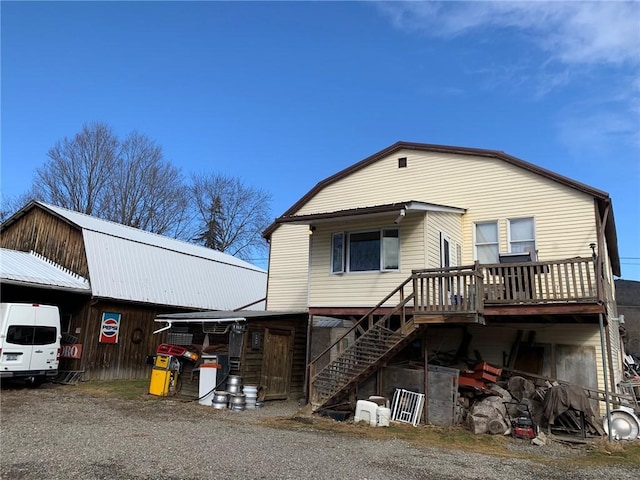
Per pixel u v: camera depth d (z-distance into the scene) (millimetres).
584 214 13195
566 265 10992
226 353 14047
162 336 20375
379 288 13195
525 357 13008
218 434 8891
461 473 6797
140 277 20344
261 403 13469
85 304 18047
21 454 6844
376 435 9578
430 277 11578
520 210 14125
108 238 20125
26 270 17250
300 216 14109
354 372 11758
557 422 10641
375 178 16828
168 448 7484
